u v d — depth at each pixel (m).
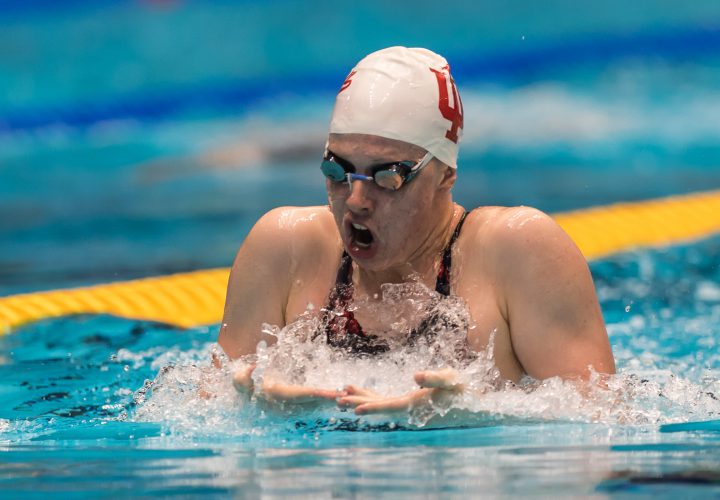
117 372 13.74
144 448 9.02
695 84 43.81
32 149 40.25
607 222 25.31
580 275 9.94
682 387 11.07
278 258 10.53
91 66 49.91
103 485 7.52
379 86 9.70
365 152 9.45
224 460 8.30
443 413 9.19
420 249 10.09
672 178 30.95
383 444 8.78
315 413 9.67
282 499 6.88
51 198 31.83
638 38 49.09
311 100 45.38
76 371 13.85
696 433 9.10
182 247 24.05
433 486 7.16
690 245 23.41
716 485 7.10
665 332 16.12
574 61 47.28
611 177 31.34
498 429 9.35
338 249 10.50
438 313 9.98
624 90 43.53
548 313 9.77
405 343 10.02
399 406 9.05
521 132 38.69
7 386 12.99
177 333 16.66
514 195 28.78
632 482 7.21
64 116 44.47
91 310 18.36
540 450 8.38
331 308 10.27
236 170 35.16
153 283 20.41
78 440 9.62
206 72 48.94
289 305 10.48
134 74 48.94
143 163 36.97
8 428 10.48
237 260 10.76
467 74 46.69
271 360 9.95
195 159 37.12
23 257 23.53
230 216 27.70
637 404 10.34
